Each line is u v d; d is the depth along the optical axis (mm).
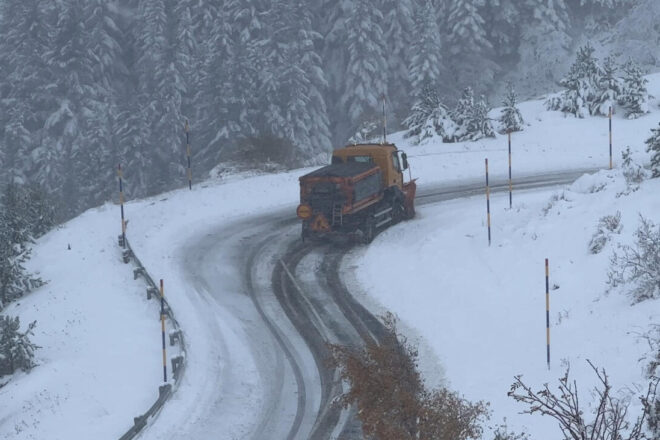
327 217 67188
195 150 163875
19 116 175250
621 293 45125
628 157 66625
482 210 75438
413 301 55719
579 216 59719
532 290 51781
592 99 113250
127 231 75125
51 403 44094
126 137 157125
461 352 46375
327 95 186000
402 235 71562
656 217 53469
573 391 36750
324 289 59719
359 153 73750
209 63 155500
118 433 39688
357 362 34156
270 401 43531
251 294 59219
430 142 110688
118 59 196500
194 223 77750
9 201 88500
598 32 190250
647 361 35500
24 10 188125
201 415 41781
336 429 40000
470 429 31891
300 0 172375
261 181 92188
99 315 56562
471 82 181375
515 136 109312
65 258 69812
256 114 152000
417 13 167750
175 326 51500
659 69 176000
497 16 184875
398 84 179750
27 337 52500
